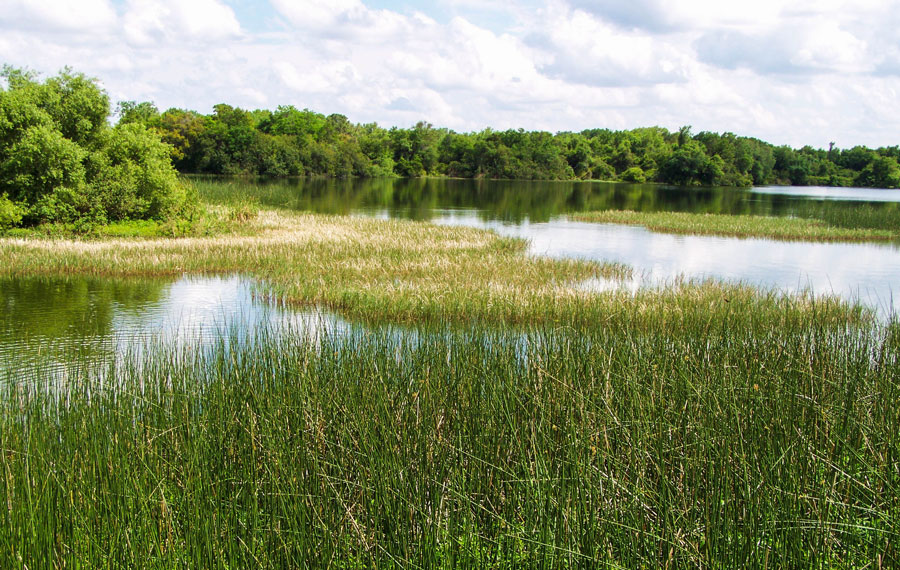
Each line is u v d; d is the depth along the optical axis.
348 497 4.82
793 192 86.06
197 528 4.26
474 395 6.26
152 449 5.32
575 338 7.93
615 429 5.39
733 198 63.59
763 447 5.21
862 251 24.70
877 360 8.07
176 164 82.56
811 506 4.52
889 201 61.75
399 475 4.83
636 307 12.72
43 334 11.27
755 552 4.02
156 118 80.75
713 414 5.68
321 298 13.92
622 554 4.20
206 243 20.03
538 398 5.95
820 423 5.76
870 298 15.83
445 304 12.91
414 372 6.92
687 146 105.75
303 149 89.06
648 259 21.80
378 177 99.69
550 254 22.42
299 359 7.08
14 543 4.17
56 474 4.80
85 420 5.72
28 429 5.59
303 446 5.18
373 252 19.22
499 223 33.44
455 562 4.18
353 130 126.00
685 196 66.62
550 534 4.21
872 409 6.12
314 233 23.52
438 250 20.11
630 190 79.38
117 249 18.50
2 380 8.46
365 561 4.29
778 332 8.83
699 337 8.52
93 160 23.34
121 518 4.44
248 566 4.16
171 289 14.97
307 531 4.38
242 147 82.56
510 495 4.75
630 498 4.61
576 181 111.62
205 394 6.30
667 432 5.38
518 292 13.82
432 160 110.31
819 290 16.77
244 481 4.75
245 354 7.08
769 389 6.32
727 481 4.61
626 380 6.40
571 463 4.68
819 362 7.54
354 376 6.69
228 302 13.80
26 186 22.06
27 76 24.02
